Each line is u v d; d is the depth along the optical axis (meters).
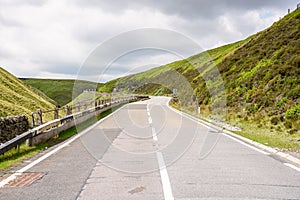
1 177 6.38
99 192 5.31
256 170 6.95
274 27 37.50
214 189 5.48
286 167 7.28
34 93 61.00
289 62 23.39
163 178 6.25
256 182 5.95
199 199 4.93
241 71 32.31
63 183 5.89
